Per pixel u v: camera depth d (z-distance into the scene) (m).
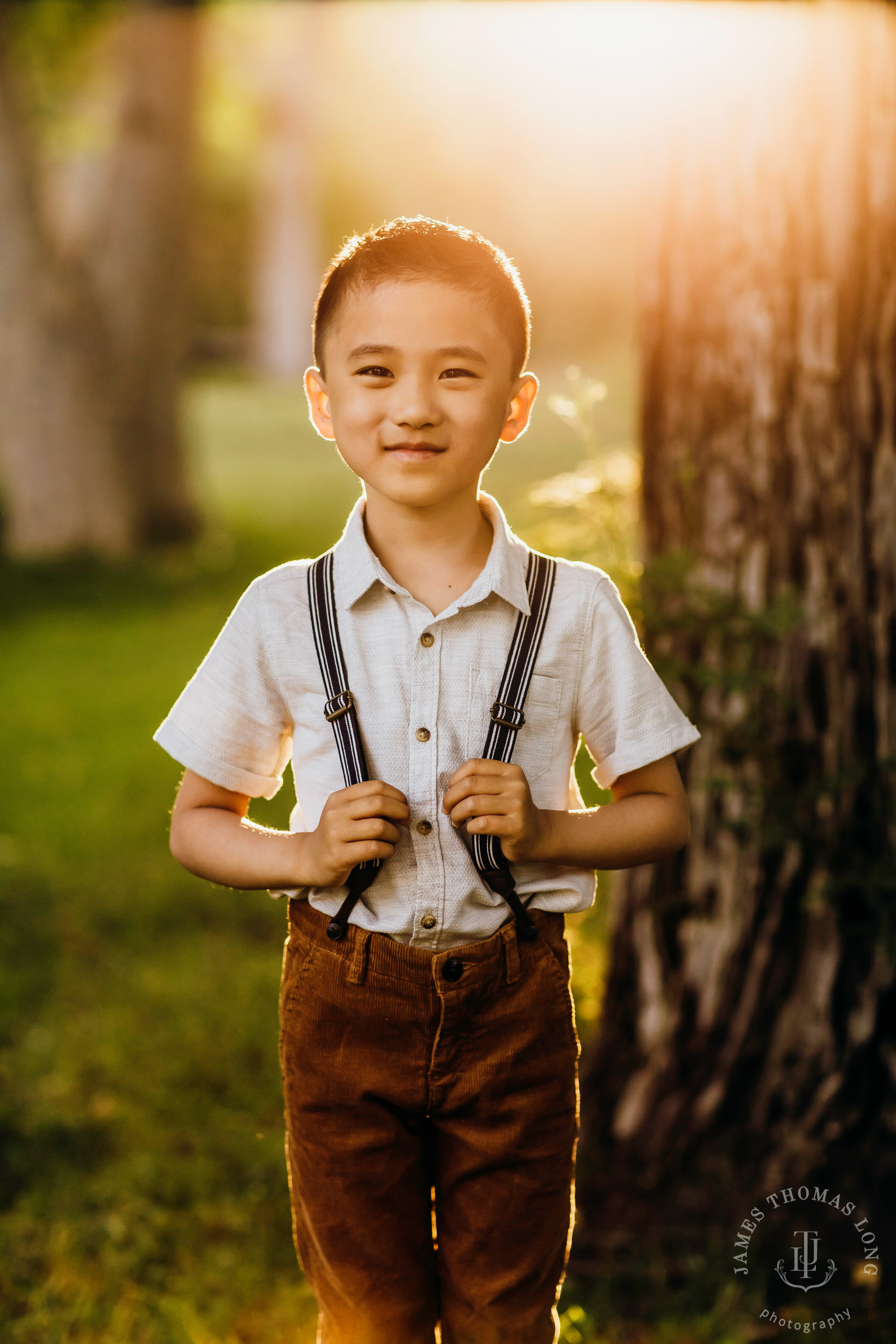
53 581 10.36
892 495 2.53
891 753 2.57
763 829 2.52
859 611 2.57
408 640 1.61
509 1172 1.72
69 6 12.43
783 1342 2.32
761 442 2.61
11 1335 2.45
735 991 2.72
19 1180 3.01
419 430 1.50
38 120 13.90
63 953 4.30
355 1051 1.67
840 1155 2.59
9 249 11.04
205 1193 2.94
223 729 1.70
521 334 1.57
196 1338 2.40
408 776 1.60
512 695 1.61
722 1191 2.62
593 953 3.51
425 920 1.61
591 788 3.92
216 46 21.80
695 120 2.63
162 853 5.16
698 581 2.70
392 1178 1.72
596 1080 2.87
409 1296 1.77
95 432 11.31
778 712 2.63
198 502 12.17
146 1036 3.69
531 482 12.34
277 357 28.39
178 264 11.62
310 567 1.67
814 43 2.48
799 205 2.53
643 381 2.79
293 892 1.69
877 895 2.52
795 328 2.56
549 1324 1.81
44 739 6.64
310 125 27.33
